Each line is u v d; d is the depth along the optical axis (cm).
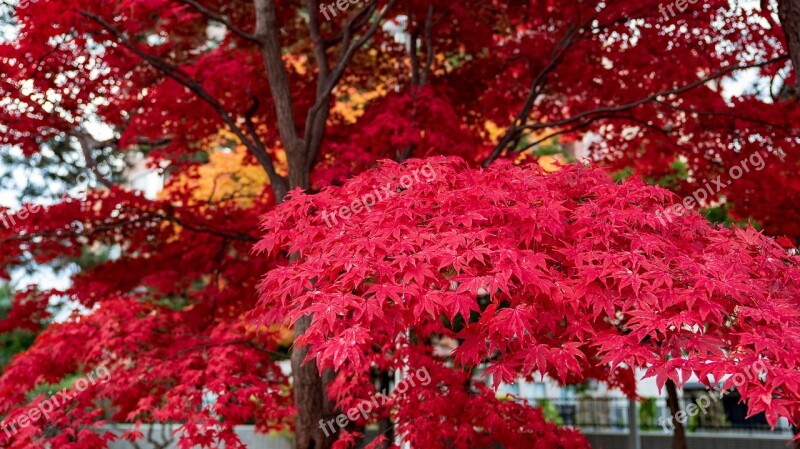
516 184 420
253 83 814
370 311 349
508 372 348
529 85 925
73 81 757
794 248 421
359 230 406
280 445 1473
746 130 783
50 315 844
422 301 350
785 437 1299
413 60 898
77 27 684
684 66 794
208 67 790
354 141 730
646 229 418
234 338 705
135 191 834
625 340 341
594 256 372
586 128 921
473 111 968
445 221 404
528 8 895
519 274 349
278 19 940
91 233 816
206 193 1327
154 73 851
